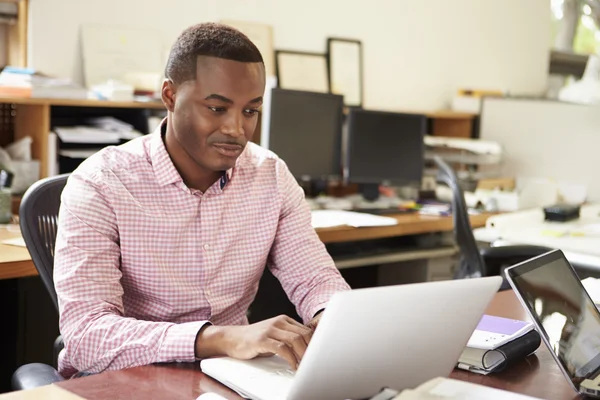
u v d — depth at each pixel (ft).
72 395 3.86
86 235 5.01
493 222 10.64
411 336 3.71
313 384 3.54
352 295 3.35
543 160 15.10
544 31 19.34
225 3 12.69
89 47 11.21
